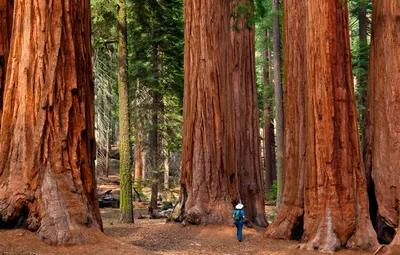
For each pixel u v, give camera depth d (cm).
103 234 870
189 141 1503
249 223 1463
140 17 2098
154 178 2255
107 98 2805
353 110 1152
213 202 1445
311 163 1152
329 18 1158
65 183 854
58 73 888
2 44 966
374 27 1192
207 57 1516
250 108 1798
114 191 3052
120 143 1688
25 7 895
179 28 2405
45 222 795
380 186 1103
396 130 1084
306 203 1160
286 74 1381
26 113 858
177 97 2412
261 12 1770
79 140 907
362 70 2233
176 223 1461
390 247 981
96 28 1759
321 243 1066
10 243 742
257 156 1783
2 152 848
